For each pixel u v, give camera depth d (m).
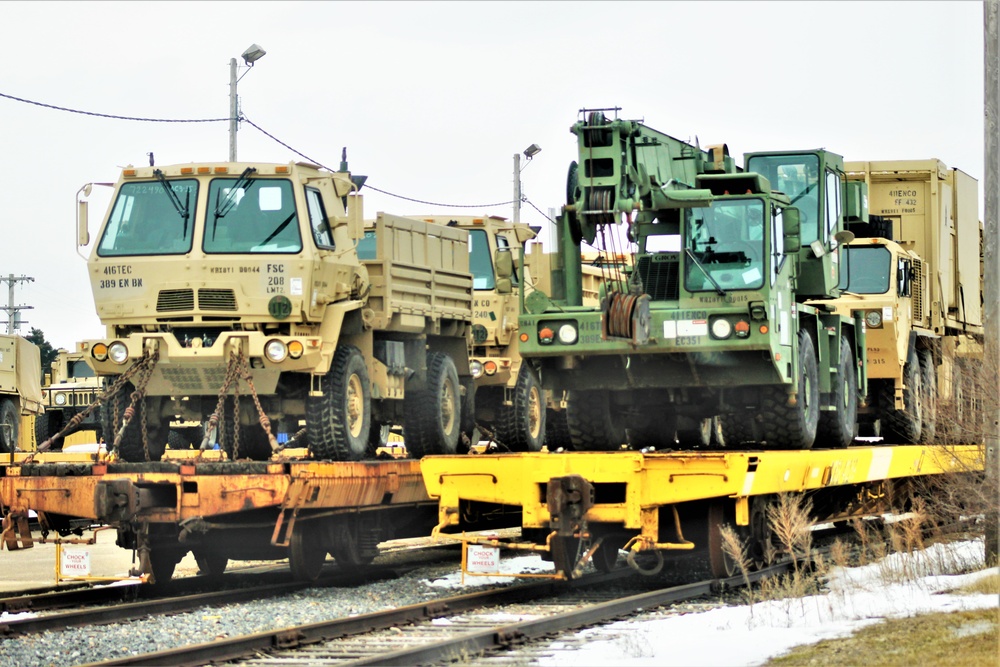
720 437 23.52
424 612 15.67
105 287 19.67
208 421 18.78
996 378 17.94
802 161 21.22
